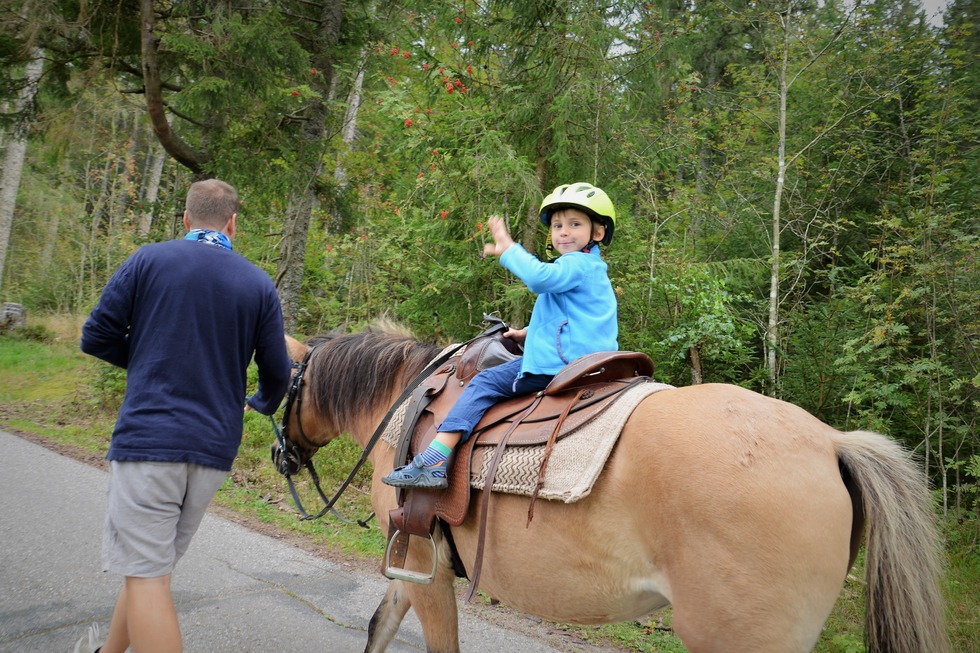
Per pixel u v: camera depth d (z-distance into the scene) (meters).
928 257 5.65
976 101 7.68
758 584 1.84
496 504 2.38
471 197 6.95
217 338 2.46
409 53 7.68
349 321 9.51
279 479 6.95
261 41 8.98
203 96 9.16
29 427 8.63
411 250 7.93
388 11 10.88
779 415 2.06
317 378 3.56
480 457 2.48
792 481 1.90
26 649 3.24
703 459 1.95
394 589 3.20
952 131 7.47
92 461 7.29
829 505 1.90
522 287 6.41
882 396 5.78
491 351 2.77
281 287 10.12
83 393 10.62
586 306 2.55
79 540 4.79
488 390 2.62
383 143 11.77
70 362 12.91
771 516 1.86
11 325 15.67
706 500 1.90
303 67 9.56
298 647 3.58
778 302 7.50
